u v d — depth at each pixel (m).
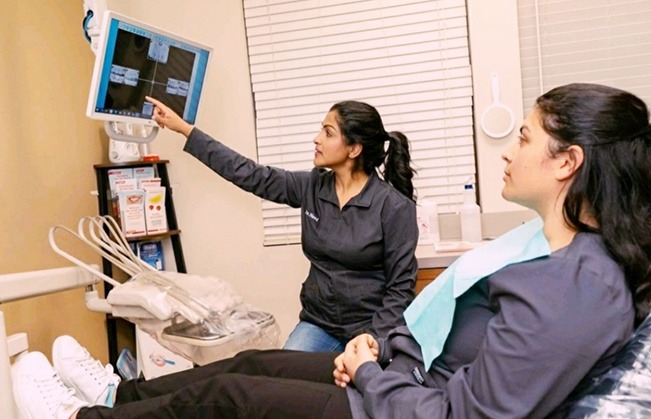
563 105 0.81
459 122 2.24
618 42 2.12
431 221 2.08
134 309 1.43
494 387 0.74
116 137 1.75
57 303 1.90
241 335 1.46
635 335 0.78
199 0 2.37
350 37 2.29
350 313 1.73
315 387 0.98
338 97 2.32
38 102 1.88
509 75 2.15
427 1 2.21
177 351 1.50
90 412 1.16
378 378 0.89
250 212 2.40
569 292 0.73
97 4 1.83
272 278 2.41
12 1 1.77
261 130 2.39
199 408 1.01
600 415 0.74
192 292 1.46
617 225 0.77
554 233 0.84
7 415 1.10
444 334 0.94
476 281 0.89
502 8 2.13
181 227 2.44
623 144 0.77
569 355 0.70
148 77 1.71
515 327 0.74
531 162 0.84
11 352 1.36
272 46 2.35
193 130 1.89
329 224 1.75
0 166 1.65
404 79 2.26
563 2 2.14
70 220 2.03
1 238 1.63
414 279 1.67
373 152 1.77
